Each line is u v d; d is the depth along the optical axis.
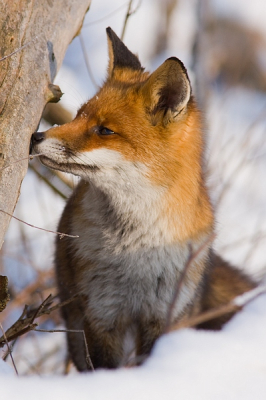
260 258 14.36
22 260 12.97
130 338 10.07
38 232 14.03
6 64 7.44
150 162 8.78
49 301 9.20
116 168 8.68
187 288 9.31
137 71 10.09
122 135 8.71
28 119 7.58
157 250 9.16
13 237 13.89
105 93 9.09
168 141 8.91
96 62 22.70
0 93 7.35
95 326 9.41
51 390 5.83
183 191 9.05
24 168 7.47
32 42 7.89
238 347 7.15
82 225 9.41
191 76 18.45
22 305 12.26
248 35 25.94
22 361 11.24
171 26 26.56
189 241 9.22
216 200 13.62
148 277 9.26
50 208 14.82
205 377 6.39
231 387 6.23
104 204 9.25
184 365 6.66
